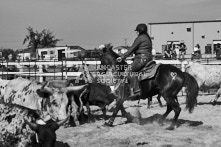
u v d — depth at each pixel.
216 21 33.56
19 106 6.96
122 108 11.15
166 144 8.40
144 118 11.62
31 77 20.03
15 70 20.28
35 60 19.61
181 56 22.06
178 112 10.04
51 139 6.06
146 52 10.24
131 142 8.63
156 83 10.09
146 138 9.00
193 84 10.02
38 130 6.16
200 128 10.12
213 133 9.54
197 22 33.91
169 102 10.01
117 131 9.80
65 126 10.10
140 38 10.23
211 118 11.66
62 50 34.44
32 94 8.49
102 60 11.10
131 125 10.55
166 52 22.56
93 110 13.51
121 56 10.39
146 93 10.27
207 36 33.75
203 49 33.84
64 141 8.76
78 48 41.75
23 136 6.74
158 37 34.72
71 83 10.21
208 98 17.25
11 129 6.73
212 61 20.89
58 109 8.33
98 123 10.92
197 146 8.32
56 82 10.17
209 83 14.75
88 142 8.66
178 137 9.09
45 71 20.61
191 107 10.04
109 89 10.91
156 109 13.74
